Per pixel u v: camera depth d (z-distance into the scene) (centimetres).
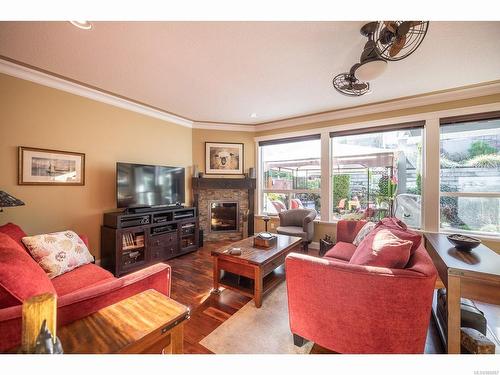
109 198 320
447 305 135
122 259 290
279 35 182
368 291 124
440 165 312
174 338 102
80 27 169
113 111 326
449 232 304
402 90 288
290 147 449
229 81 268
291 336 170
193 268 309
